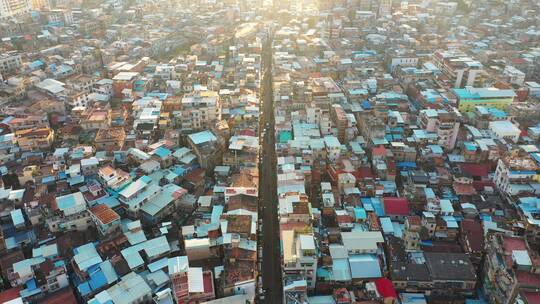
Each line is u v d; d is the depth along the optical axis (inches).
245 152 7421.3
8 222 6097.4
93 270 5132.9
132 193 6112.2
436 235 5816.9
